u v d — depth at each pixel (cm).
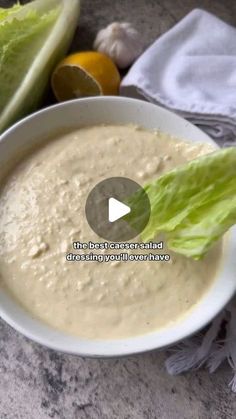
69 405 35
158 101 43
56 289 34
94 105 40
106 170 39
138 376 36
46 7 44
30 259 35
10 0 52
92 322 33
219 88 44
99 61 44
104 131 41
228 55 45
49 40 43
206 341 36
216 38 46
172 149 40
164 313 33
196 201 34
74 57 44
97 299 34
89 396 35
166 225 34
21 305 34
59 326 33
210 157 33
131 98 42
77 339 32
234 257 35
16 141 39
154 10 52
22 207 37
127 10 52
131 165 39
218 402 36
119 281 34
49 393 36
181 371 36
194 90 43
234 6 53
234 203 33
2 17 44
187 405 35
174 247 34
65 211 37
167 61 45
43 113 39
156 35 51
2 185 38
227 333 37
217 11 52
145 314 33
